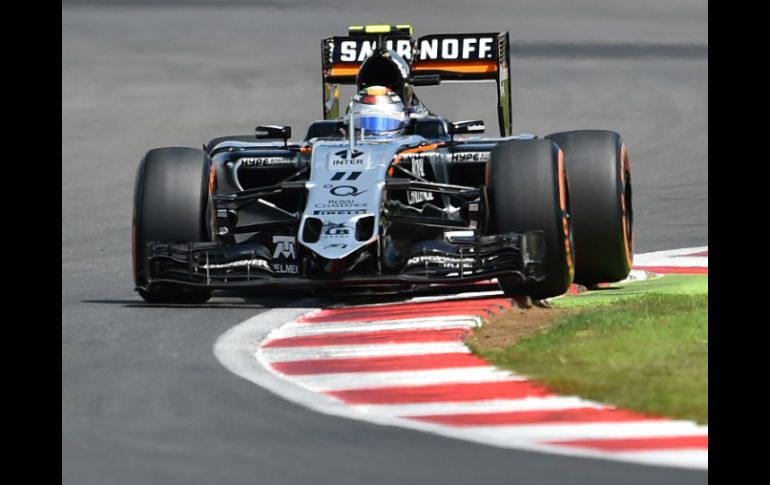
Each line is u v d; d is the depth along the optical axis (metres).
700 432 19.84
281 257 33.28
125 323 30.11
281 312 31.52
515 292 32.09
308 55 122.31
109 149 73.44
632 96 99.38
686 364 23.48
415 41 42.12
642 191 59.00
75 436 20.47
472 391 22.78
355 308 31.84
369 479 18.11
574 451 19.17
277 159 34.75
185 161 33.12
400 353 26.09
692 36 138.38
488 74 42.50
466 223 33.34
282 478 18.19
